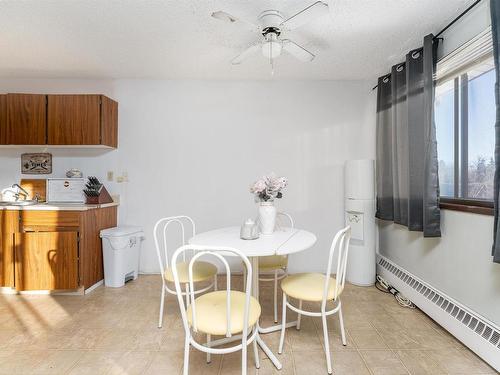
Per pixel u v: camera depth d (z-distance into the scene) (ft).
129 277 9.58
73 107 9.02
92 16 6.39
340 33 7.02
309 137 10.21
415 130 7.22
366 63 8.77
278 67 9.10
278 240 5.99
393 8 6.07
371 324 6.79
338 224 10.21
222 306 4.80
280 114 10.22
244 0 5.83
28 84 10.03
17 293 8.44
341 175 10.21
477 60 5.94
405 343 6.00
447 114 7.03
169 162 10.22
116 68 9.23
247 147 10.22
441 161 7.25
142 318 7.07
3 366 5.26
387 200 8.87
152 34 7.14
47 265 8.26
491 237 5.30
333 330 6.52
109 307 7.65
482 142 6.02
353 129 10.21
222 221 10.25
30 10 6.16
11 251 8.34
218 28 6.87
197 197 10.23
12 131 8.93
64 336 6.26
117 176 10.19
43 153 10.11
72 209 8.29
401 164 7.94
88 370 5.18
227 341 5.94
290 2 5.88
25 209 8.31
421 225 7.18
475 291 5.67
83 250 8.38
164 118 10.19
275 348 5.84
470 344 5.56
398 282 8.29
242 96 10.21
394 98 8.19
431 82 6.61
